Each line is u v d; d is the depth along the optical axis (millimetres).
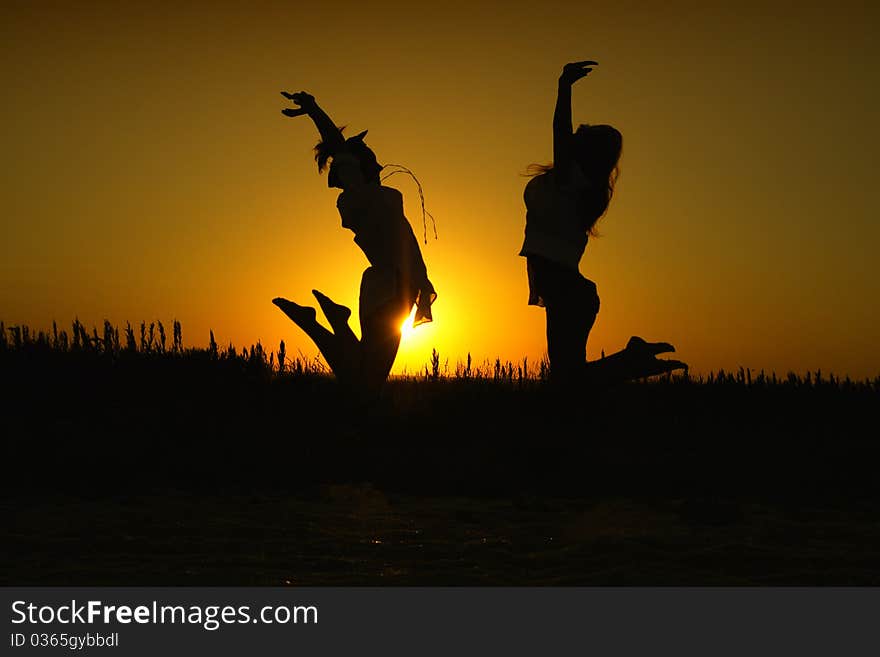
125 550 4906
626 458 7730
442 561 4742
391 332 8742
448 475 7168
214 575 4449
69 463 7039
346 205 8719
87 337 9883
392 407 8977
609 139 7754
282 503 6359
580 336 7934
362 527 5582
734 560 4777
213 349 10055
